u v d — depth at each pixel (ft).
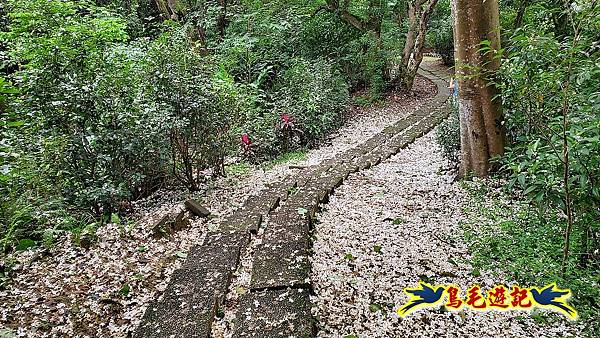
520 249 9.78
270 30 31.24
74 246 10.84
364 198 13.83
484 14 13.10
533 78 7.88
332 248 10.59
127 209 13.46
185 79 14.23
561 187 8.48
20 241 10.73
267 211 12.78
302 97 24.23
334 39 33.60
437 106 29.32
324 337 7.57
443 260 9.92
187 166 14.98
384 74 34.73
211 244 10.64
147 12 36.29
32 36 15.97
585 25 7.27
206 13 32.09
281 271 9.27
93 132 12.34
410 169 16.98
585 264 9.04
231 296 8.70
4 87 11.59
